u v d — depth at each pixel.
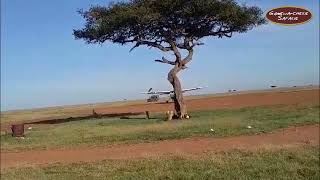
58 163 17.30
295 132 23.97
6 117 68.75
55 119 51.44
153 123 34.03
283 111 37.38
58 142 24.77
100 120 39.97
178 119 37.22
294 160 14.62
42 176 14.23
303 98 56.09
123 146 22.39
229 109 45.66
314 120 28.47
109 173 14.09
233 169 13.50
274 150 16.44
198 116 38.94
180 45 40.47
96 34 40.03
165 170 13.81
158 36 40.69
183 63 39.88
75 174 14.33
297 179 12.20
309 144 18.39
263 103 52.41
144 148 20.98
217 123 29.31
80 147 22.86
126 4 40.00
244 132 24.89
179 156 16.28
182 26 40.53
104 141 24.36
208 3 38.53
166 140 23.86
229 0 39.47
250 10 40.53
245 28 41.34
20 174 14.77
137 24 39.31
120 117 43.44
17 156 20.59
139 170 14.20
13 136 28.61
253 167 13.66
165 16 39.34
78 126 34.47
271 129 25.66
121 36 40.88
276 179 12.20
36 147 23.42
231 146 19.59
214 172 13.18
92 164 16.20
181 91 39.25
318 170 13.12
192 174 13.01
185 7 38.91
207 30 41.25
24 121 53.72
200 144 21.33
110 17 39.06
